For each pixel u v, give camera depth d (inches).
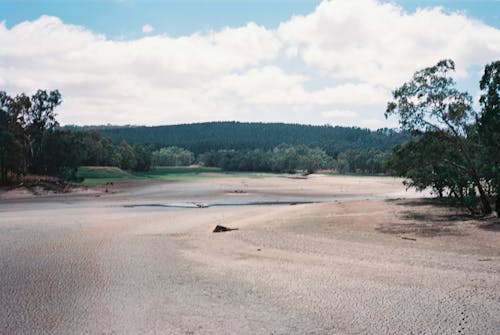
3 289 561.3
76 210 1679.4
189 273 628.4
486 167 1115.3
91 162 5108.3
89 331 422.6
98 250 815.1
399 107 1218.6
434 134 1211.9
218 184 3705.7
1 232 1050.7
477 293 505.0
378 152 7864.2
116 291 546.9
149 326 431.8
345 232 952.3
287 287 549.0
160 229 1109.1
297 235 929.5
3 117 2891.2
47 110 3351.4
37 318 458.0
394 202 1551.4
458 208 1261.1
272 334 408.2
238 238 919.7
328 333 409.7
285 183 4060.0
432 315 446.6
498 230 906.1
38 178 2967.5
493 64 1063.6
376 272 607.8
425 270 611.5
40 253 789.2
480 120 1110.4
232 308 478.3
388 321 434.9
